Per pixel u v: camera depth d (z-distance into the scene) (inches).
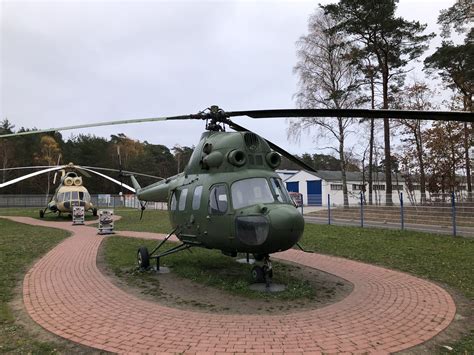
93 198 2263.8
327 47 1171.9
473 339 198.1
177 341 191.6
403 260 404.8
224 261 397.4
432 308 245.3
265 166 301.9
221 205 285.1
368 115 254.2
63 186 1115.9
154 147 3732.8
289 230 253.3
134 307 246.8
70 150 2901.1
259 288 291.1
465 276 331.3
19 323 220.8
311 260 411.2
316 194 1808.6
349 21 1051.3
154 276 336.8
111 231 681.6
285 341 191.6
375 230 663.1
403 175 1492.4
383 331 205.8
